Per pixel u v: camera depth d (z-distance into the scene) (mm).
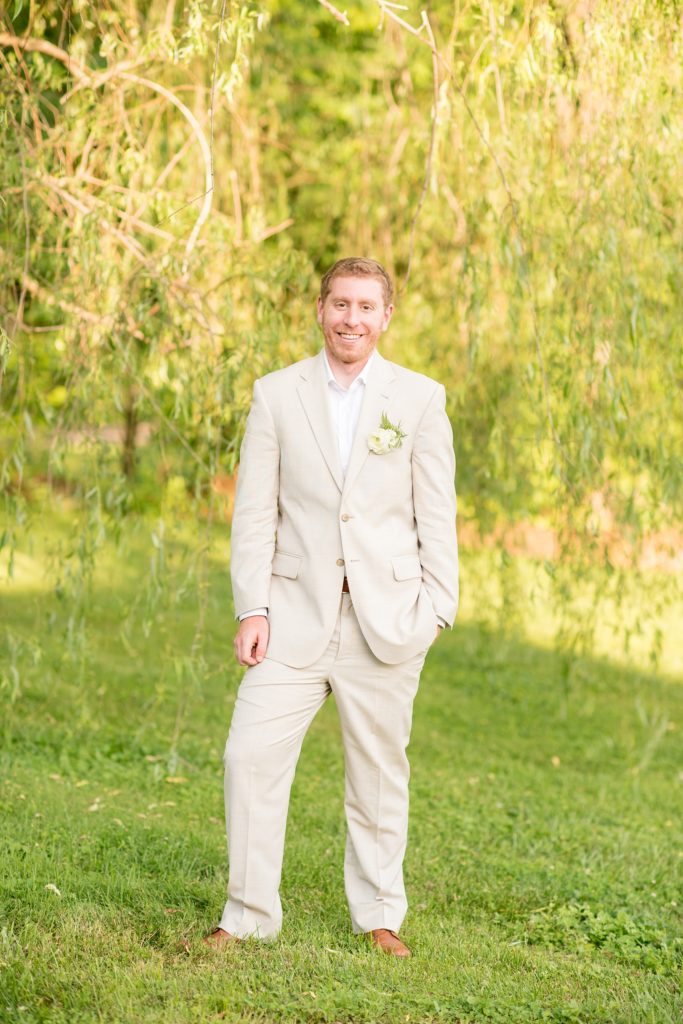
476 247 5258
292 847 4355
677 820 5555
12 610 8094
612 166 4883
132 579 9367
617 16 4625
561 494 5305
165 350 4754
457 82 4652
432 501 3256
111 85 5102
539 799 5750
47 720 6020
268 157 7406
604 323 5000
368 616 3127
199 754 5789
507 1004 2943
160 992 2842
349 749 3271
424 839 4762
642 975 3301
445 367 6500
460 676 8555
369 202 7512
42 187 4812
